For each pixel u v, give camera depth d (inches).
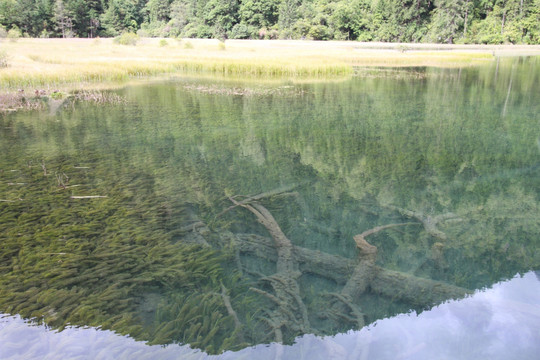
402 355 109.0
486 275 151.2
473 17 2306.8
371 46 1957.4
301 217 203.0
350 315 127.5
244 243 173.9
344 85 761.6
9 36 2080.5
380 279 145.9
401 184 252.2
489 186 248.5
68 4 2728.8
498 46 2054.6
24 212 201.2
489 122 437.4
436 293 138.1
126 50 1489.9
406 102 571.2
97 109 505.4
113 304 132.3
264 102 570.3
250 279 149.1
